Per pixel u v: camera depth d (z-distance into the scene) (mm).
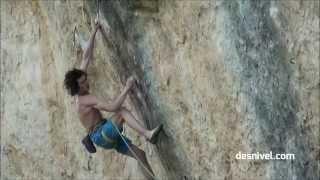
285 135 9188
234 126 9703
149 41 10242
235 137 9727
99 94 11695
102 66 11500
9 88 14031
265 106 9281
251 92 9367
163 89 10281
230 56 9445
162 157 10750
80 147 12922
